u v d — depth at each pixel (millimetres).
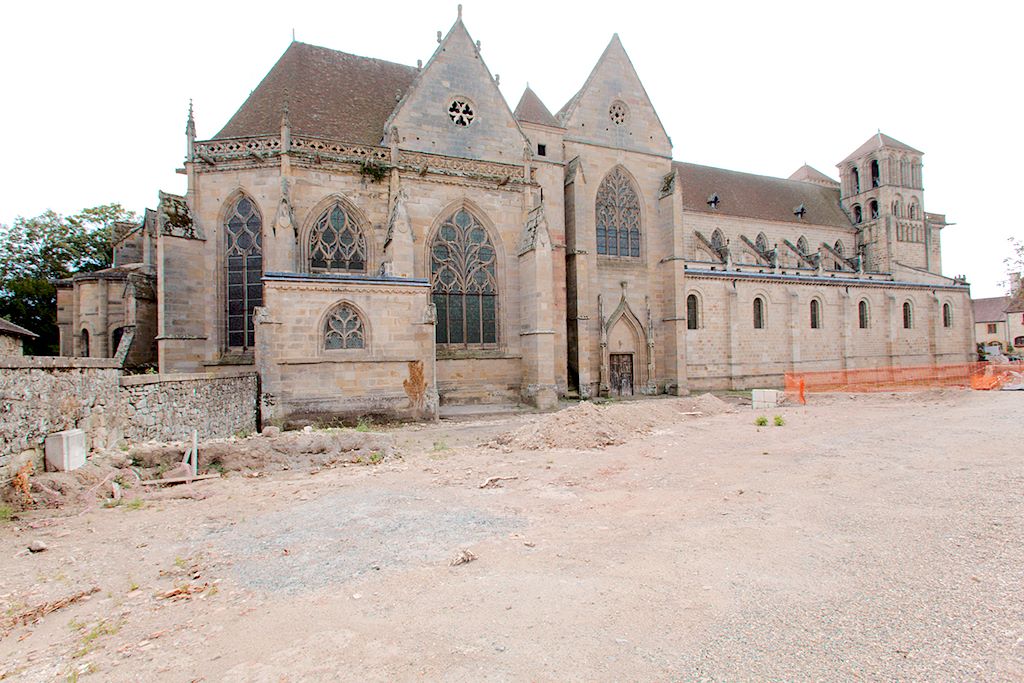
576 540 8836
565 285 38062
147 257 31844
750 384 48812
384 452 17344
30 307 46875
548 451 17500
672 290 41938
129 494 12555
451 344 32531
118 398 14609
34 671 5488
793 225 60906
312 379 23984
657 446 17750
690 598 6535
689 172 58312
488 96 34375
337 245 29922
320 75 34312
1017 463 12688
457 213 32812
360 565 8078
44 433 12016
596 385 39875
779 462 14383
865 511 9680
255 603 6945
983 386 34562
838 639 5449
